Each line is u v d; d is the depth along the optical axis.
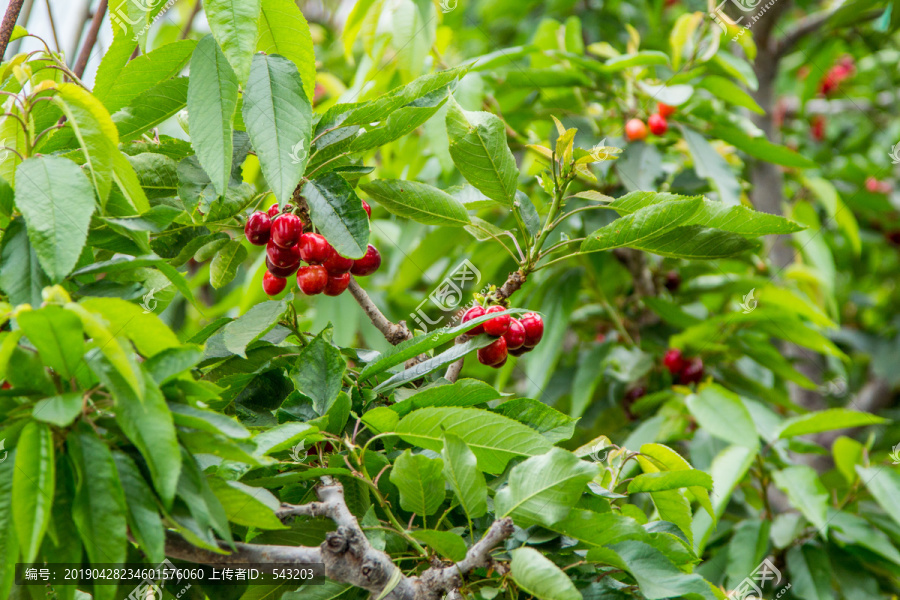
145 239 1.87
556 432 1.96
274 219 1.96
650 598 1.85
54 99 1.88
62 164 1.84
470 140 1.97
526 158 2.61
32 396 1.81
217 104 1.91
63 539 1.80
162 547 1.78
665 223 1.96
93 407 1.81
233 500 1.84
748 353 2.58
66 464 1.80
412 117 1.99
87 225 1.83
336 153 1.98
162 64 1.99
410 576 1.91
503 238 2.47
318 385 1.94
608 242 1.98
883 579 2.41
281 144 1.91
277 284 2.02
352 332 2.49
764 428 2.43
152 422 1.78
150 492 1.80
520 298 2.56
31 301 1.84
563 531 1.88
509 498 1.87
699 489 2.03
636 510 1.99
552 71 2.46
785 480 2.33
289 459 1.94
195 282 2.47
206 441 1.81
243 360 2.01
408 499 1.89
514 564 1.84
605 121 2.53
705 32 2.50
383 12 2.41
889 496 2.32
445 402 1.95
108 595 1.79
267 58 1.94
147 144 2.00
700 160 2.43
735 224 1.97
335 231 1.93
